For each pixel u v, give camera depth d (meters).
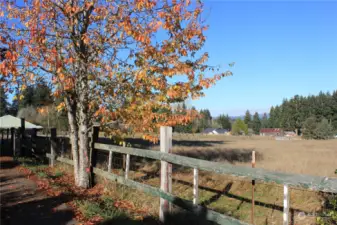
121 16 7.39
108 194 7.15
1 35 6.90
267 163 14.59
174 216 5.63
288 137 85.88
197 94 7.42
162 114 7.45
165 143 5.66
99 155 11.46
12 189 7.85
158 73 7.22
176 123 7.42
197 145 35.47
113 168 10.34
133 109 7.47
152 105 7.37
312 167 12.77
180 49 7.53
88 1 7.59
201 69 8.04
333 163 14.48
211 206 7.44
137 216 5.73
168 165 5.64
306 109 106.94
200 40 7.73
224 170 4.32
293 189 8.21
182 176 10.19
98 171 8.02
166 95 7.23
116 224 5.28
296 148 31.94
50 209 6.07
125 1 7.37
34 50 7.23
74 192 7.43
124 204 6.41
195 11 7.55
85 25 7.87
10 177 9.69
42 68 7.90
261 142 51.97
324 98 104.19
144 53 7.26
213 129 122.62
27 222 5.36
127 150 6.84
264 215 6.85
